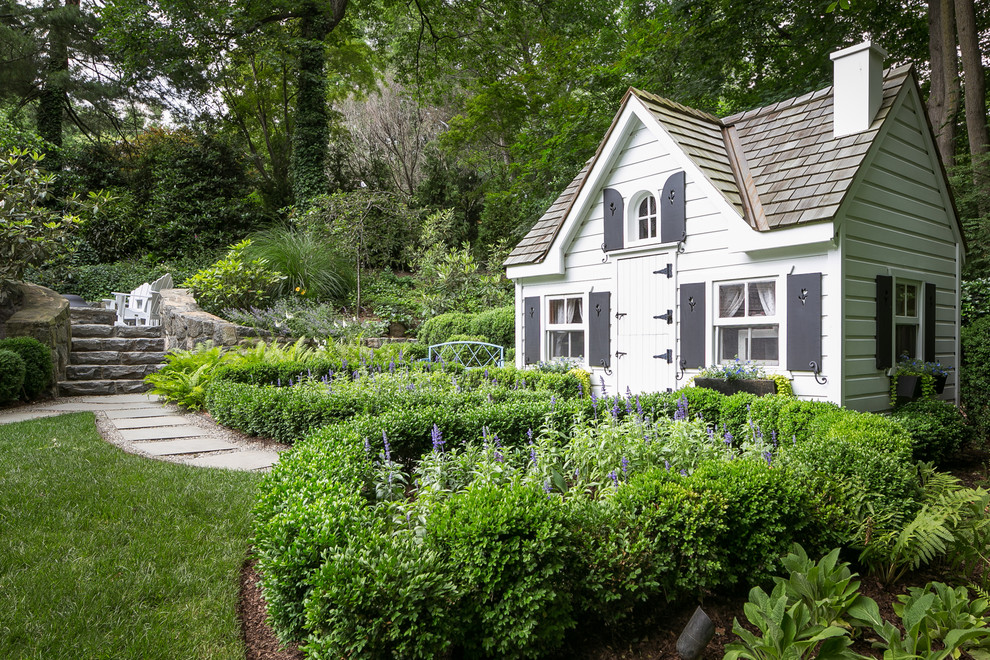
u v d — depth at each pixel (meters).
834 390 5.65
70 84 18.44
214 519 3.60
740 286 6.46
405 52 21.59
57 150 18.05
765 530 2.88
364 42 23.53
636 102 7.24
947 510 3.09
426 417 4.47
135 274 15.70
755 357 6.38
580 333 8.40
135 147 21.42
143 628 2.46
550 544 2.26
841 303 5.65
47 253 8.94
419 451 4.45
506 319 11.75
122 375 9.93
